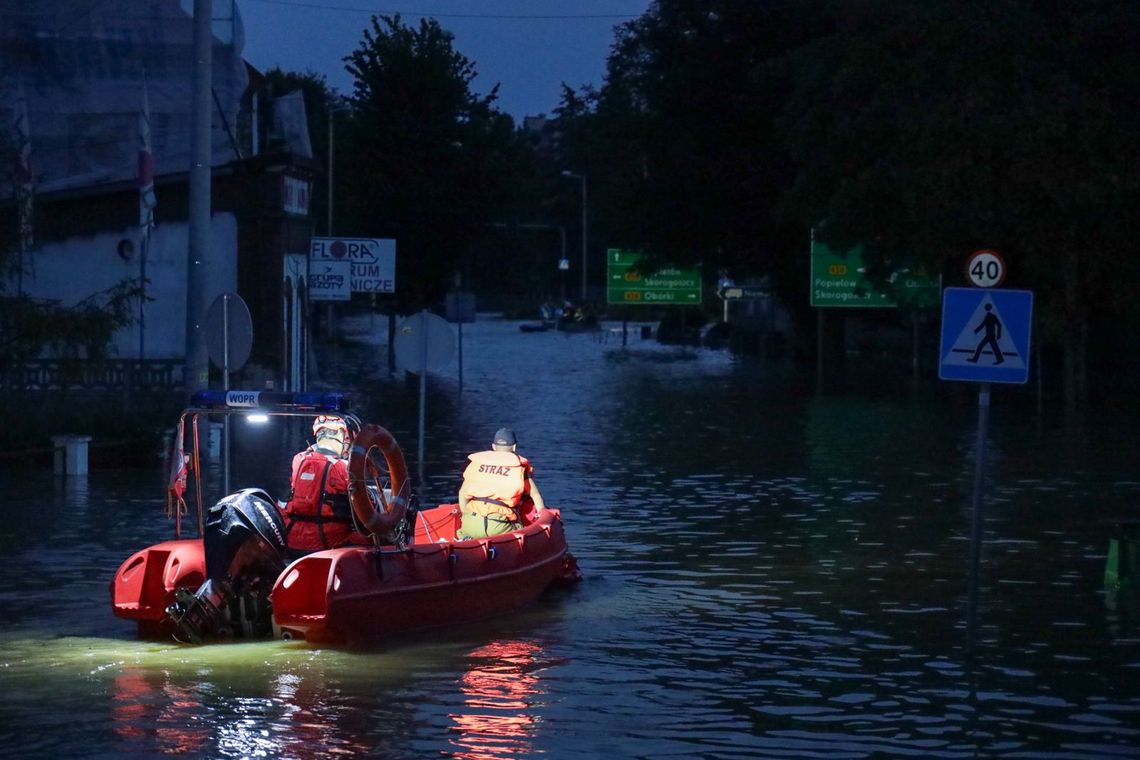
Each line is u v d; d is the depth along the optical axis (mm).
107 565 14219
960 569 14172
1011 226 34562
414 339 18875
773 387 42656
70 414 23188
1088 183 32031
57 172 36812
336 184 68562
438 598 11461
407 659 10383
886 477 21516
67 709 8969
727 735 8469
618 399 37625
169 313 34750
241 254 34719
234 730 8492
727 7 48531
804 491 19969
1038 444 26234
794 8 47969
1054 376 42969
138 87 37562
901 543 15719
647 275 55625
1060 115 31828
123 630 11383
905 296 43812
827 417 32219
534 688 9539
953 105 33062
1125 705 9164
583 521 17297
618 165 54406
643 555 15000
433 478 21016
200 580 11375
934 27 33656
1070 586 13281
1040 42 33156
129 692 9391
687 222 50750
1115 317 41062
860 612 12156
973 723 8750
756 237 51125
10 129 29328
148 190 28547
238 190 34688
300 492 11578
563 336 86938
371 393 39312
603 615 12047
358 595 10727
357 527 11406
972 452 24891
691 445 26219
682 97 50031
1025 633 11312
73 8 37406
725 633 11320
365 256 41844
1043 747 8258
